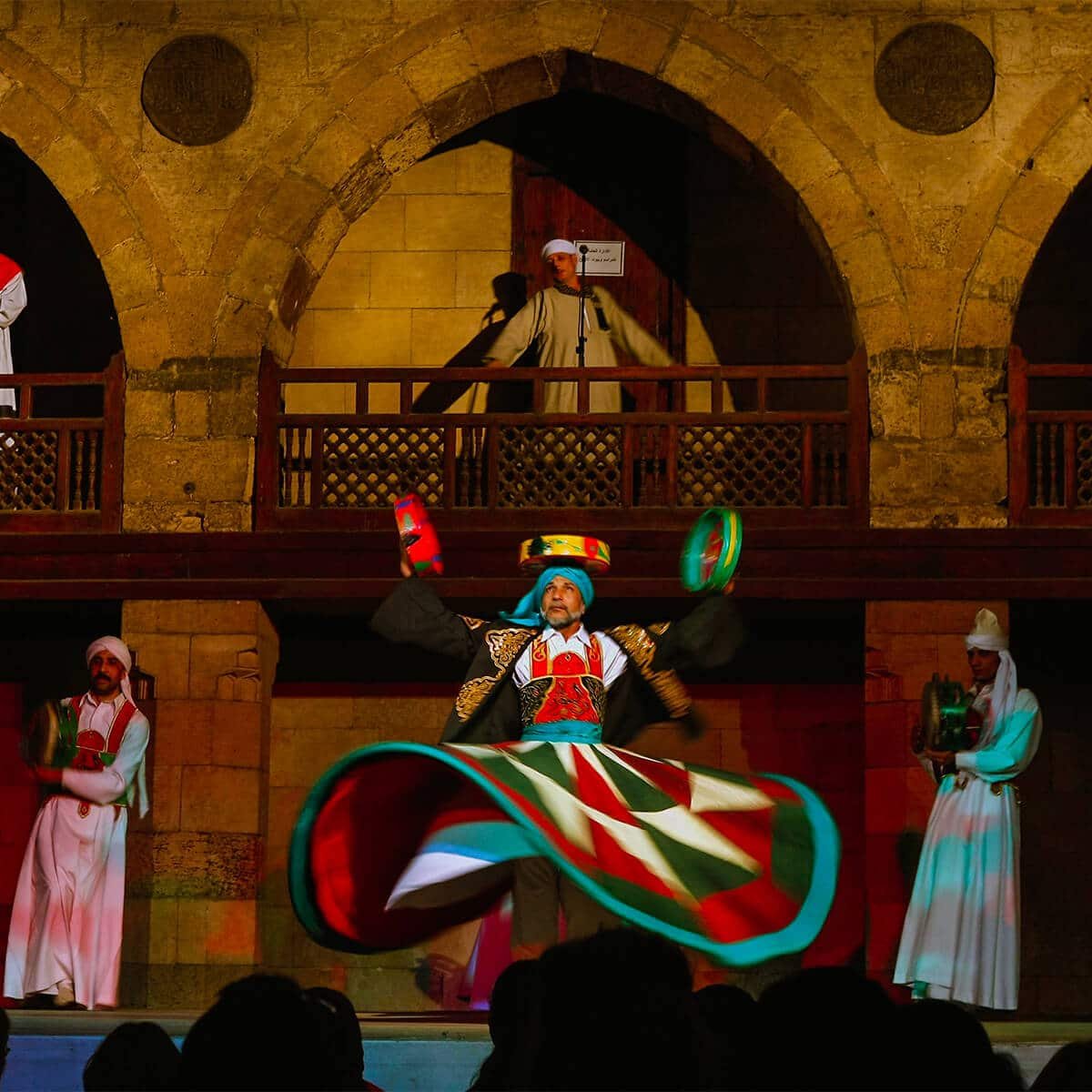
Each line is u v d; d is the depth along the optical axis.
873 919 13.36
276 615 14.98
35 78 15.00
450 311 16.67
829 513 14.08
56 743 12.97
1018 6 14.60
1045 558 13.79
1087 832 15.38
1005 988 11.91
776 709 15.66
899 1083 4.41
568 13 14.77
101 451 14.73
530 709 9.70
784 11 14.69
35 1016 10.42
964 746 12.27
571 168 16.73
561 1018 3.68
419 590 9.99
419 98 14.84
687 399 16.42
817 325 16.47
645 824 8.70
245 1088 4.25
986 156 14.48
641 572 14.02
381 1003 15.29
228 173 14.88
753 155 14.78
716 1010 5.51
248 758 14.01
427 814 9.09
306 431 14.98
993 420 14.12
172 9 15.06
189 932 13.73
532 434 14.41
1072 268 16.39
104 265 14.80
